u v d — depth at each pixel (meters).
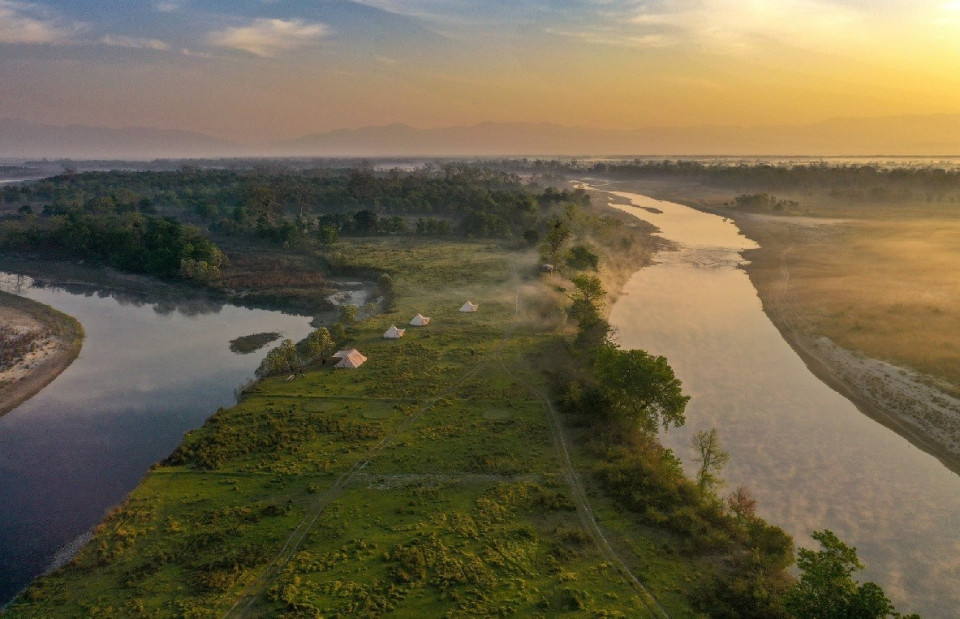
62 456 60.66
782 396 72.19
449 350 81.94
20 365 85.31
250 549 41.84
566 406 63.38
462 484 50.09
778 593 36.66
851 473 55.97
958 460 57.72
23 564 43.97
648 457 53.59
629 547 42.16
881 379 74.50
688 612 35.88
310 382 72.31
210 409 71.69
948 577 42.81
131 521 45.94
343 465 53.19
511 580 38.59
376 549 41.75
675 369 80.31
